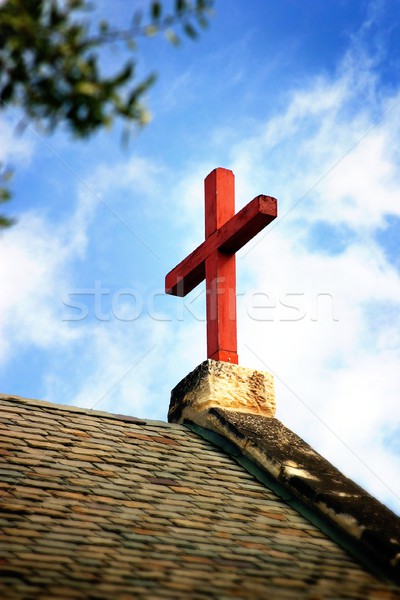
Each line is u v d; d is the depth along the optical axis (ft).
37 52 13.66
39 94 13.76
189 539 20.62
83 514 20.66
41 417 25.93
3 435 23.99
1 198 14.38
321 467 25.50
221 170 31.45
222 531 21.54
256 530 22.15
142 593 17.21
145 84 13.92
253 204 29.01
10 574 16.97
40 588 16.58
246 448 26.30
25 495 20.89
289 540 21.98
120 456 24.63
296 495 24.32
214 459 26.23
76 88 13.65
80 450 24.32
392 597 19.74
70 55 13.69
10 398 26.66
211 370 28.68
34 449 23.58
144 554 19.26
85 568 17.93
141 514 21.39
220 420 27.48
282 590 18.74
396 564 21.04
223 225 30.30
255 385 29.07
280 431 27.45
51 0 13.53
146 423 27.81
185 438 27.37
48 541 18.92
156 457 25.27
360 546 22.02
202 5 13.80
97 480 22.70
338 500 23.44
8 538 18.67
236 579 18.85
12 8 13.55
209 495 23.59
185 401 29.14
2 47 13.61
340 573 20.58
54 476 22.27
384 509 23.32
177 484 23.75
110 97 13.78
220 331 29.48
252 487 24.86
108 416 27.43
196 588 17.94
